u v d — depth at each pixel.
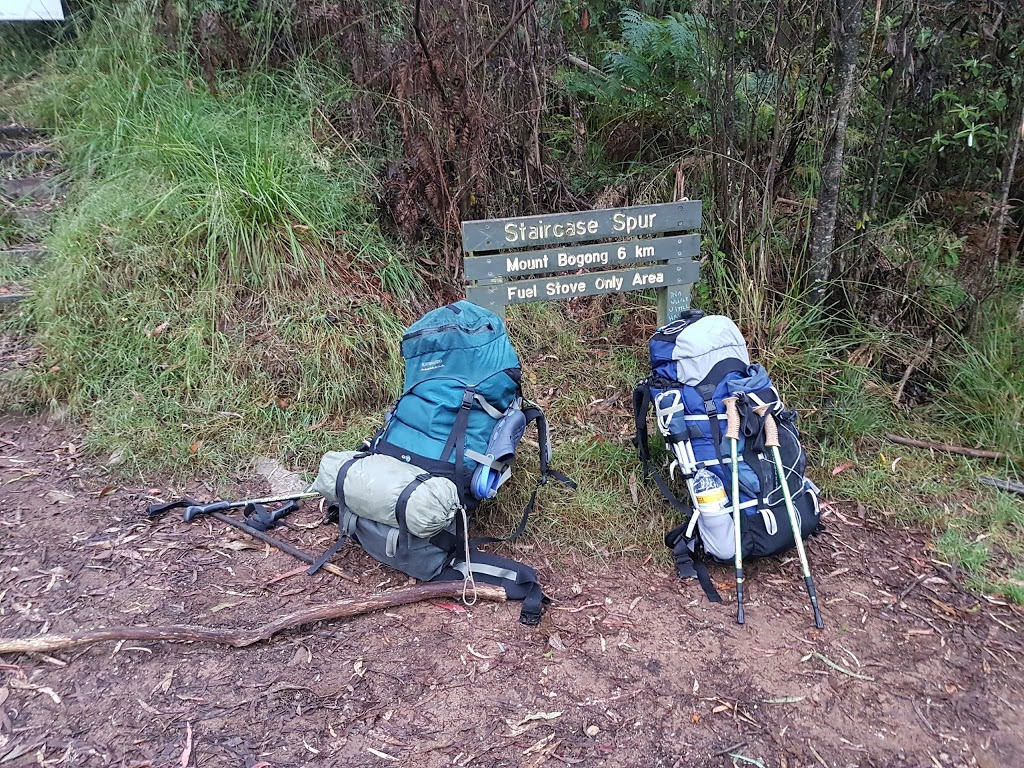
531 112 4.41
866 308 4.19
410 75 4.14
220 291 3.92
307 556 2.89
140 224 4.05
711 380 2.84
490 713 2.26
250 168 4.17
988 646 2.61
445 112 4.18
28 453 3.35
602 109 5.14
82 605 2.58
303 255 4.02
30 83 5.50
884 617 2.73
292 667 2.40
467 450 2.74
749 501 2.74
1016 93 4.00
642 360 4.17
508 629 2.60
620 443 3.57
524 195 4.59
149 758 2.07
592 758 2.14
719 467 2.76
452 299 4.36
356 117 4.69
